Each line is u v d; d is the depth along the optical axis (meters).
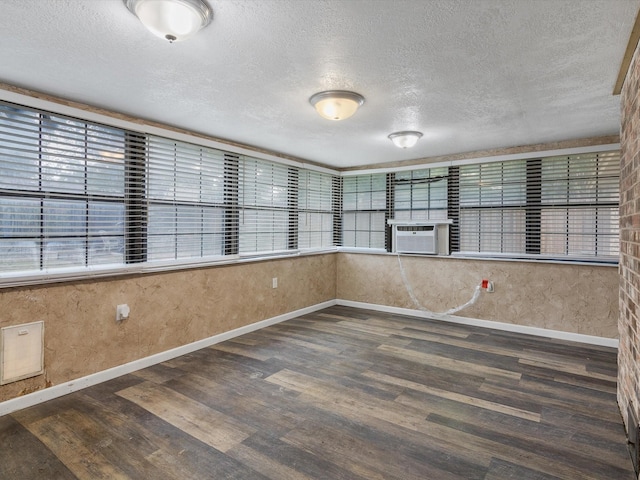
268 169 4.36
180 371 2.97
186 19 1.54
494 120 3.12
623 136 2.26
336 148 4.18
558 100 2.64
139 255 3.06
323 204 5.30
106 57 2.00
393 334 3.98
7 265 2.36
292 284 4.64
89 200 2.75
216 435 2.08
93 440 2.03
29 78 2.27
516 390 2.66
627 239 2.13
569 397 2.55
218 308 3.70
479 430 2.14
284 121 3.15
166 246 3.28
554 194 3.94
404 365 3.12
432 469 1.80
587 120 3.12
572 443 2.02
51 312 2.52
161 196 3.23
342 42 1.85
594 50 1.92
